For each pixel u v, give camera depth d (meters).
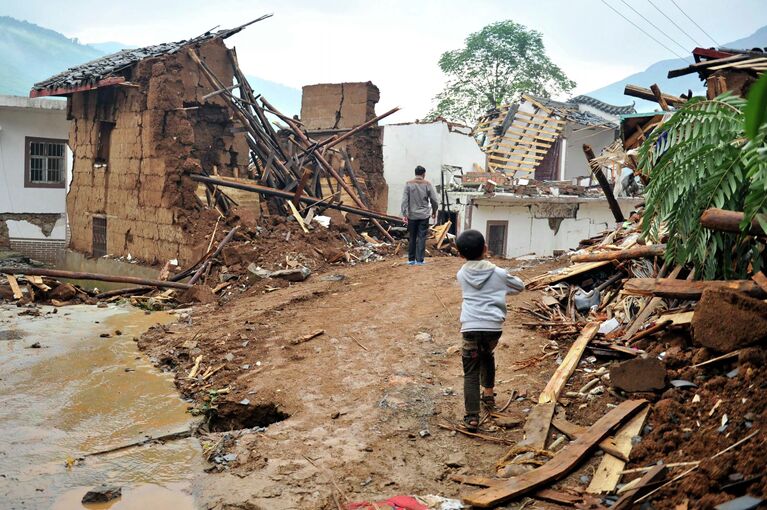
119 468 4.71
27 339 8.04
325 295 9.97
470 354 5.15
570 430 4.79
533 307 7.80
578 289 7.88
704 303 5.03
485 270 5.22
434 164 25.88
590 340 6.18
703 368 4.97
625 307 6.55
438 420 5.36
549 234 26.52
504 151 29.77
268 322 8.55
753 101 1.64
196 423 5.66
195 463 4.84
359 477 4.47
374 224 17.14
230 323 8.65
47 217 20.44
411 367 6.57
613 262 7.72
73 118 16.89
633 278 6.70
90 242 16.27
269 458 4.79
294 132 18.02
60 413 5.74
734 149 5.34
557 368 6.01
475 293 5.23
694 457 4.03
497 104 40.25
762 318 4.68
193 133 14.02
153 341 8.12
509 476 4.34
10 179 19.77
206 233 13.05
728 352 4.86
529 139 30.45
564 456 4.38
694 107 5.76
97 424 5.54
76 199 16.89
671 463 4.07
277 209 15.84
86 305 10.41
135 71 14.23
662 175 5.86
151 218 13.89
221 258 12.37
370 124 18.23
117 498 4.25
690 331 5.37
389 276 10.93
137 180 14.34
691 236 5.78
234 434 5.29
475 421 5.09
